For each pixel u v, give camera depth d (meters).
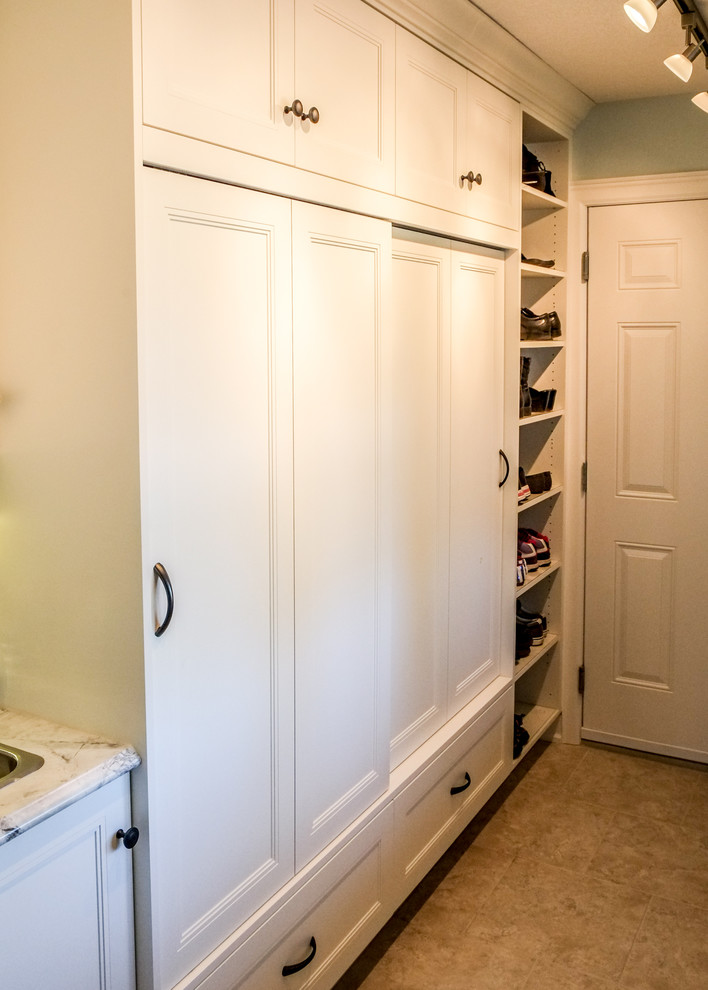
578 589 3.62
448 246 2.53
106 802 1.52
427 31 2.23
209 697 1.67
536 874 2.79
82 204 1.48
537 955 2.41
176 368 1.53
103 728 1.60
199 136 1.53
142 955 1.60
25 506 1.64
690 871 2.79
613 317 3.46
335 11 1.88
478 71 2.56
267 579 1.79
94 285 1.49
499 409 2.95
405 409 2.36
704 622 3.45
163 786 1.59
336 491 2.00
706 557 3.42
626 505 3.52
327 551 1.98
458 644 2.77
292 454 1.84
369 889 2.28
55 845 1.43
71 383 1.54
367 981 2.31
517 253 2.93
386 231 2.12
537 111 3.05
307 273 1.85
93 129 1.45
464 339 2.67
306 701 1.95
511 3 2.31
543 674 3.70
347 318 2.00
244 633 1.75
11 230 1.57
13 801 1.38
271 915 1.87
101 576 1.56
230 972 1.76
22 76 1.52
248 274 1.68
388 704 2.29
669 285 3.36
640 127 3.32
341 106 1.92
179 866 1.63
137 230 1.43
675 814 3.13
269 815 1.86
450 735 2.65
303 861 1.98
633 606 3.56
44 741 1.59
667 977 2.33
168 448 1.53
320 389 1.92
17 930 1.39
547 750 3.66
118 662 1.56
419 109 2.25
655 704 3.58
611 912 2.60
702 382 3.36
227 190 1.61
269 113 1.69
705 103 2.40
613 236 3.42
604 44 2.65
